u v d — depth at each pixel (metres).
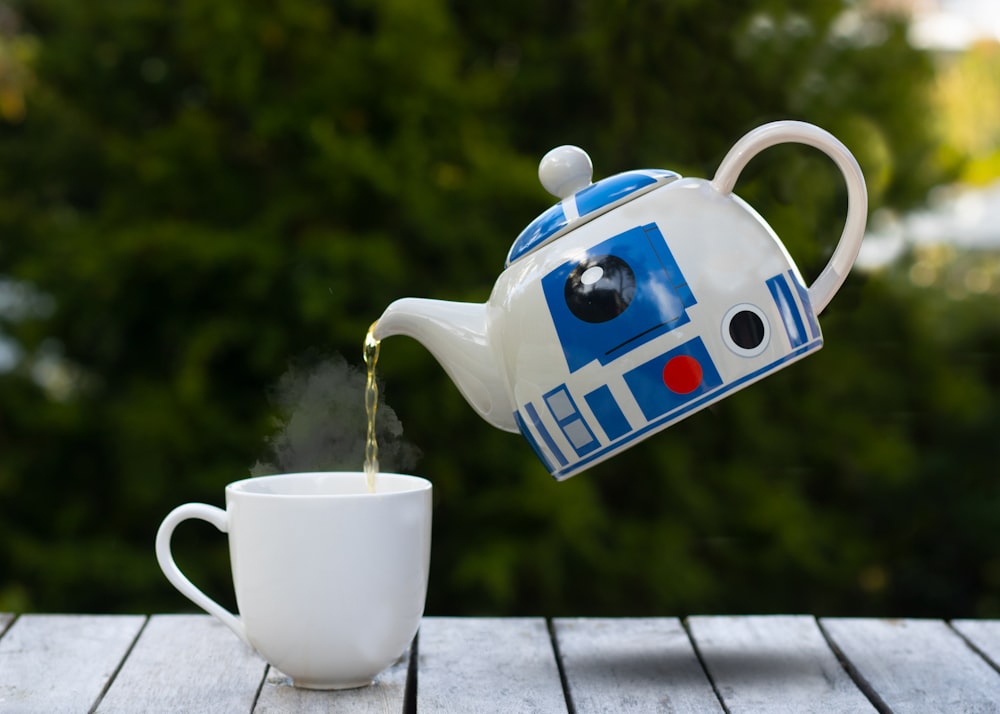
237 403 2.73
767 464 2.81
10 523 2.85
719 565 2.78
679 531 2.69
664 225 0.79
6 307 2.97
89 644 0.97
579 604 2.68
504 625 1.04
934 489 3.16
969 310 3.09
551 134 2.88
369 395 0.90
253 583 0.81
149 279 2.69
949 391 2.94
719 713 0.79
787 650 0.96
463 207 2.64
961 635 1.00
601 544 2.65
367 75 2.66
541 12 2.89
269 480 0.88
